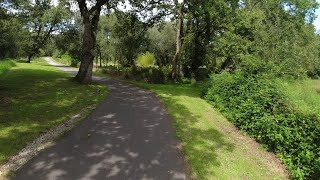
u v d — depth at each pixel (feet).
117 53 126.31
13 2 54.29
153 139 31.32
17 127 31.48
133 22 96.22
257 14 67.72
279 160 28.60
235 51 68.80
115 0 78.59
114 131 33.14
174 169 24.49
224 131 36.40
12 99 44.16
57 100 46.14
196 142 31.42
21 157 24.56
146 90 65.21
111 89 63.72
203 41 99.25
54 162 24.11
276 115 30.01
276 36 55.72
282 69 50.55
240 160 27.71
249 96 37.60
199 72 98.84
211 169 25.16
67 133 31.32
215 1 79.05
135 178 22.44
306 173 24.02
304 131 25.93
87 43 67.10
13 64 114.93
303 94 38.65
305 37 84.38
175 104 49.93
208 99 54.19
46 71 96.02
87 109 42.57
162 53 138.00
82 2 65.05
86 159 25.12
